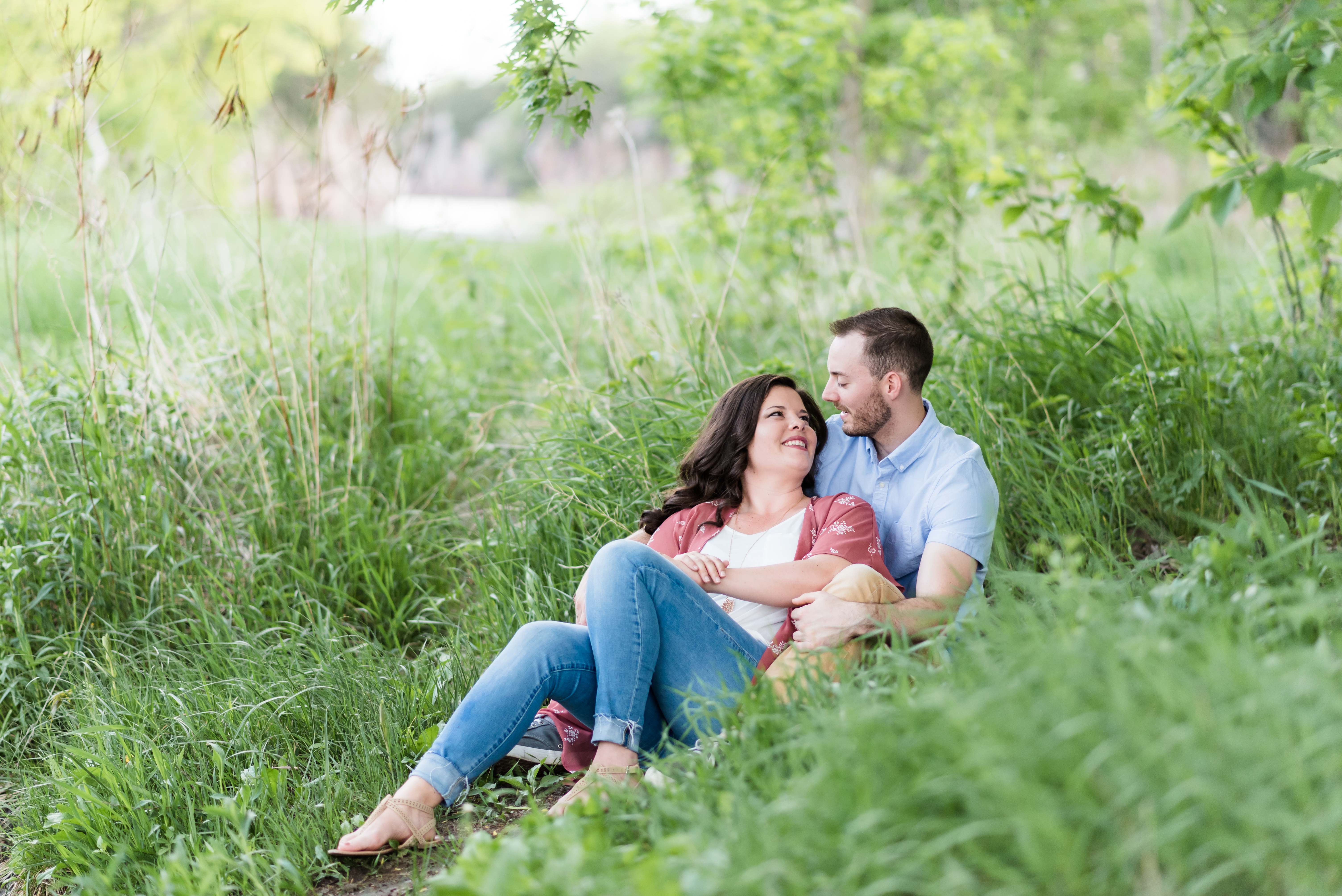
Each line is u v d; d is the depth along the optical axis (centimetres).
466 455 500
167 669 352
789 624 273
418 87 463
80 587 387
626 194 921
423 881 243
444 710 319
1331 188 302
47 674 351
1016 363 409
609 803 229
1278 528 270
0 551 367
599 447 396
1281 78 357
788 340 539
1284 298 505
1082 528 339
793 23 673
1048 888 150
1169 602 223
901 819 162
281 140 624
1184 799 152
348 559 408
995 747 156
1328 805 148
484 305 723
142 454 423
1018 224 727
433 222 700
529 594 355
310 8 514
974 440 371
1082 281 627
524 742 287
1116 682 162
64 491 409
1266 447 364
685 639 266
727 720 234
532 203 1383
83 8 413
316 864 257
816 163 644
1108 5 1266
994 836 158
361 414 479
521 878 179
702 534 299
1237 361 417
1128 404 387
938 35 779
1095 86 1280
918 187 661
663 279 612
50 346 560
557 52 363
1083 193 449
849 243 636
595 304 489
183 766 296
